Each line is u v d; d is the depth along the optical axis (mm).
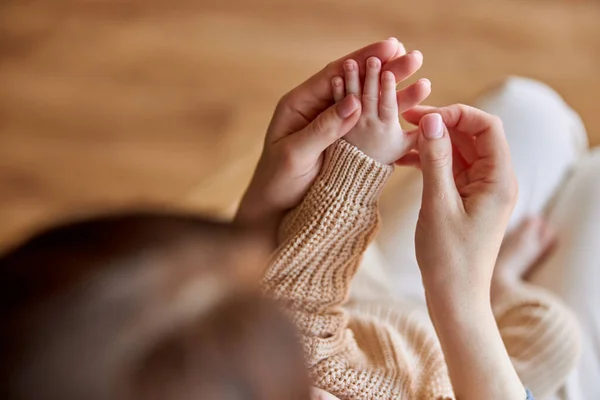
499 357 709
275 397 516
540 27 1806
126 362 490
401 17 1823
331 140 717
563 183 1119
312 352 728
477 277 705
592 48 1770
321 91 725
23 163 1551
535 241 1062
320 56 1751
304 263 740
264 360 513
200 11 1835
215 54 1748
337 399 735
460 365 710
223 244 527
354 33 1796
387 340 799
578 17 1834
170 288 504
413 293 1033
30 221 1461
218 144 1585
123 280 499
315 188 739
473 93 1660
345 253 745
